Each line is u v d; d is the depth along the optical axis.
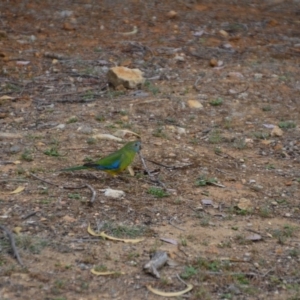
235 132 13.60
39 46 17.84
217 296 8.13
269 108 14.84
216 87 15.70
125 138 12.64
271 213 10.36
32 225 9.26
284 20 21.36
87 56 17.27
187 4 21.77
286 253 9.20
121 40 18.52
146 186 10.78
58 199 10.01
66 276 8.23
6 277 8.12
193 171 11.55
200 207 10.27
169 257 8.77
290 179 11.66
